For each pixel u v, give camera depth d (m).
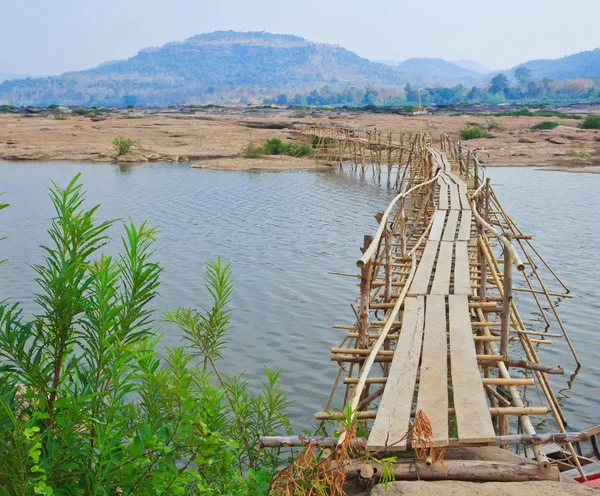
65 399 4.28
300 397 11.31
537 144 57.66
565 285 18.39
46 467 4.17
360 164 51.66
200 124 78.50
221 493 5.00
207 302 16.30
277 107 148.62
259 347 13.57
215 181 40.94
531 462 5.60
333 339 14.15
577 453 8.76
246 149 55.84
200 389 6.00
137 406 5.64
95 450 4.68
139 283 4.91
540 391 11.89
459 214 16.86
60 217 4.76
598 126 69.19
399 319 10.70
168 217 28.05
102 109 129.00
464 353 7.45
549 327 15.20
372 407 10.70
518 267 7.39
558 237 24.25
